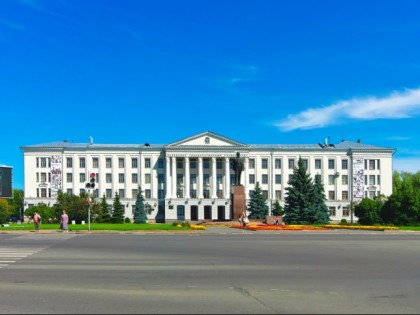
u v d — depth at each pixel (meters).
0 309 9.95
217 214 97.62
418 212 54.28
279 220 55.00
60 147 99.88
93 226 45.12
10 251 22.30
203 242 28.38
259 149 101.88
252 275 14.80
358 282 13.52
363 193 100.12
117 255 20.56
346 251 22.80
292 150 102.12
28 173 99.81
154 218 99.94
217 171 100.50
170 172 99.06
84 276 14.41
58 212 68.06
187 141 98.69
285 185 101.38
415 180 113.31
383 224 56.00
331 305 10.42
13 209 111.88
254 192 86.94
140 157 101.31
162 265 17.14
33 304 10.41
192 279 13.95
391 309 10.07
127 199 100.50
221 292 11.90
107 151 101.31
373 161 101.69
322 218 62.72
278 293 11.79
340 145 105.00
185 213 97.19
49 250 22.83
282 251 22.70
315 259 19.28
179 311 9.77
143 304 10.42
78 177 100.88
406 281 13.72
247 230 42.88
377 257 20.09
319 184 65.12
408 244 27.33
